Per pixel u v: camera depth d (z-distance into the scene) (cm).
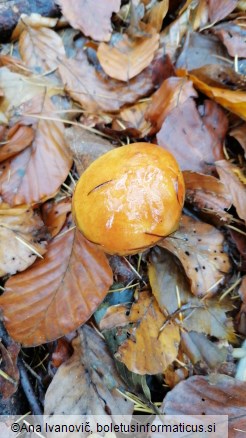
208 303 24
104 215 19
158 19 29
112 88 28
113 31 30
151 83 28
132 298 24
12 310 23
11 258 23
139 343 23
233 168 25
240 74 26
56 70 28
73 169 26
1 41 30
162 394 23
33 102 27
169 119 25
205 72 27
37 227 24
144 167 19
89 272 23
